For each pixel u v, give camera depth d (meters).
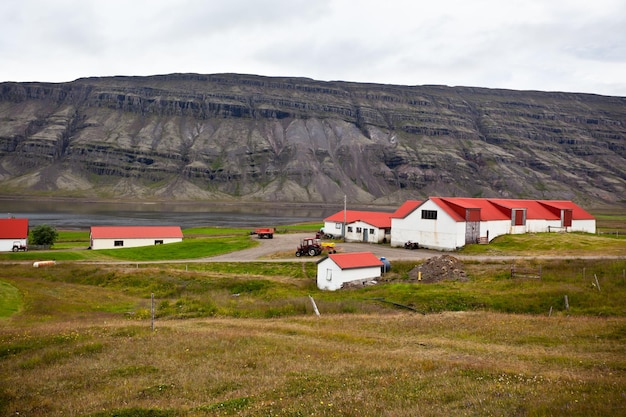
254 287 56.69
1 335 30.30
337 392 18.39
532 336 29.83
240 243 97.12
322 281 58.09
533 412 14.68
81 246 104.44
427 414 15.22
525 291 44.66
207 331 32.56
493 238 82.06
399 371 21.48
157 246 95.38
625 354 24.38
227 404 17.36
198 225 173.25
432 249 79.44
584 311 38.59
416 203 93.62
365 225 94.44
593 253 65.19
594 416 14.03
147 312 43.19
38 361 24.69
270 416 15.86
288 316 41.03
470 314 38.62
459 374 20.59
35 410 17.64
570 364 22.25
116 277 63.78
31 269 70.69
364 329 33.62
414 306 43.28
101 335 31.02
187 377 21.61
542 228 90.38
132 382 21.08
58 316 41.56
